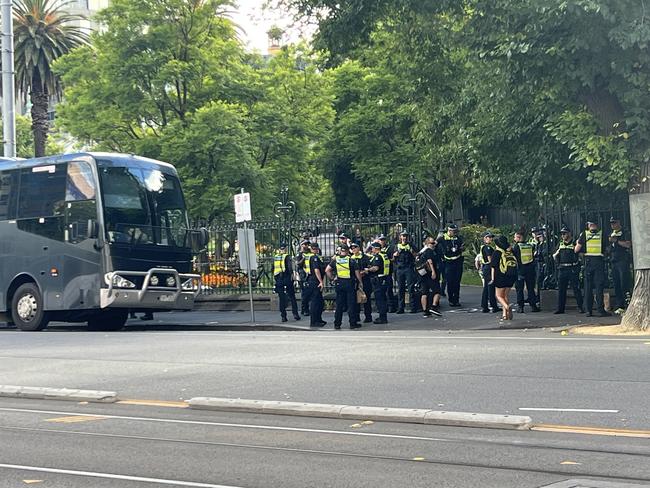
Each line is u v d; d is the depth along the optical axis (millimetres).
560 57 19328
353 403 11477
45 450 9219
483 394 11711
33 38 44594
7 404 12523
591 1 17766
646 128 19500
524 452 8531
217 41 39656
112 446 9359
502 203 33156
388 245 28297
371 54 44125
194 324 26531
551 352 15773
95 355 17953
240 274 31375
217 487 7461
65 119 40188
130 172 25359
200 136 37500
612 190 24328
